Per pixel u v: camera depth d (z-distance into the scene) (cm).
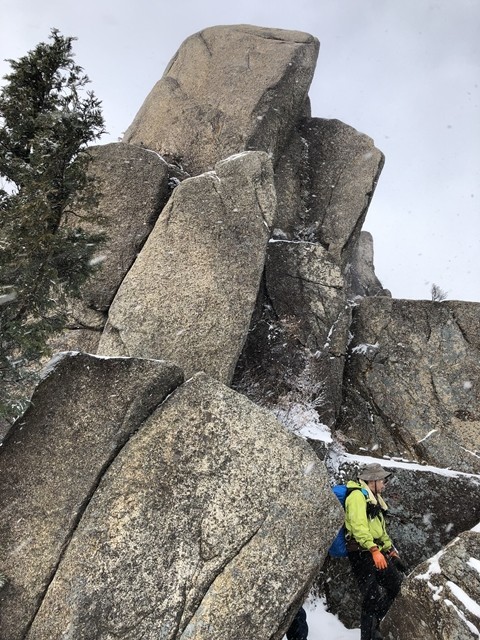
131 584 500
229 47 1334
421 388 974
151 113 1302
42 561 521
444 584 548
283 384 943
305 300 1028
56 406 605
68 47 713
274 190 914
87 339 870
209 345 788
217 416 578
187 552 516
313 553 535
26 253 598
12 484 570
